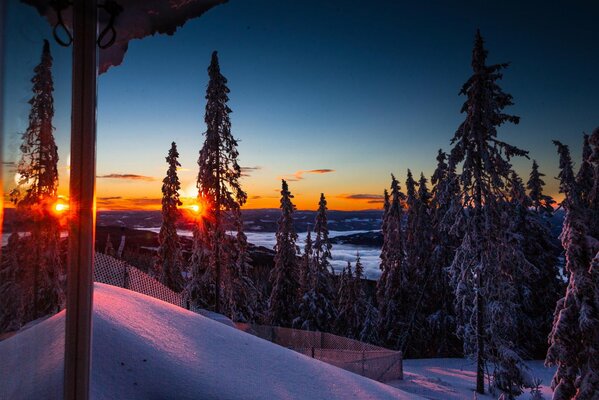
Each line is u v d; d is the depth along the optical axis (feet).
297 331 75.51
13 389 7.17
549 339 57.41
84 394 7.94
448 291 118.32
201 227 78.59
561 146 80.74
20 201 7.14
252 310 88.48
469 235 68.13
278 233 114.62
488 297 68.13
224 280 80.28
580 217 55.42
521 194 91.86
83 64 7.84
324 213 120.16
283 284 113.50
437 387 67.36
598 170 66.23
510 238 67.15
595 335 52.06
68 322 7.77
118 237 91.45
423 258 124.98
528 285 109.50
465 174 66.59
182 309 30.04
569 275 56.18
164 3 10.98
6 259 6.98
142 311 25.46
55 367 7.86
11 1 6.89
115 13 8.62
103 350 18.86
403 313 124.98
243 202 79.20
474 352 71.36
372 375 68.49
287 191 114.42
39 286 7.45
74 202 7.81
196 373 20.12
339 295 131.85
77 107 7.81
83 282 7.89
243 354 25.50
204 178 77.77
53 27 7.61
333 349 72.90
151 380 18.39
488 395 68.74
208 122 78.07
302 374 25.50
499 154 64.75
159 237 94.63
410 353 119.55
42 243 7.47
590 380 51.96
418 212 126.82
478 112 65.82
